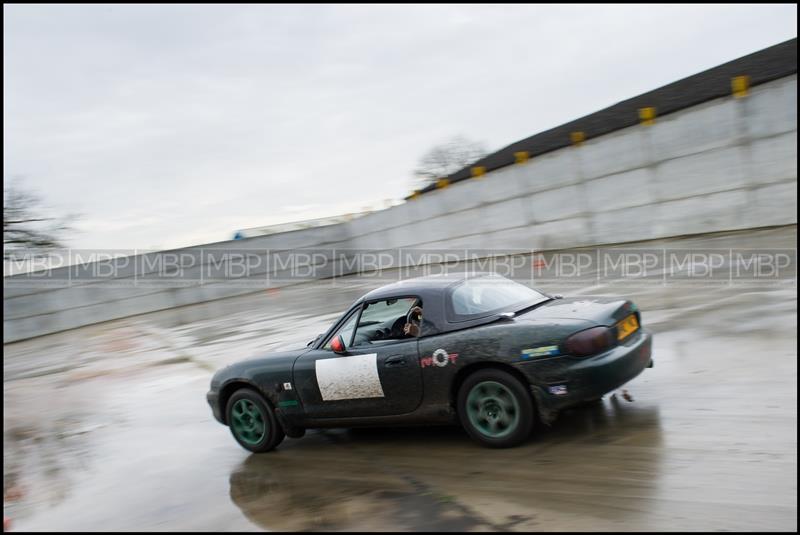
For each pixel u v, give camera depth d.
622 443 4.80
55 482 6.52
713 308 8.81
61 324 28.89
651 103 19.53
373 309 5.75
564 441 5.02
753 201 14.72
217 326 18.94
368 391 5.55
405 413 5.48
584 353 4.73
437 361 5.21
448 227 24.80
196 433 7.39
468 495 4.41
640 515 3.74
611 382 4.75
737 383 5.65
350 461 5.57
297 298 23.81
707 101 15.27
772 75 14.01
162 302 30.16
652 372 6.40
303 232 32.16
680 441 4.65
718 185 15.40
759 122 14.27
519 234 21.56
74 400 11.05
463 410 5.18
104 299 29.48
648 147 16.86
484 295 5.55
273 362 6.11
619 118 19.97
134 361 14.57
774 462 4.09
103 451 7.37
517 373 4.95
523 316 5.24
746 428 4.68
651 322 8.81
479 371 5.05
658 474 4.20
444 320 5.33
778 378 5.59
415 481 4.84
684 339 7.54
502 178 21.70
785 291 8.87
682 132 15.94
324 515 4.52
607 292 11.97
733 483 3.91
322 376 5.76
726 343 6.99
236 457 6.30
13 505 6.02
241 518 4.73
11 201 31.42
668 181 16.55
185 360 13.25
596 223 18.81
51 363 17.36
